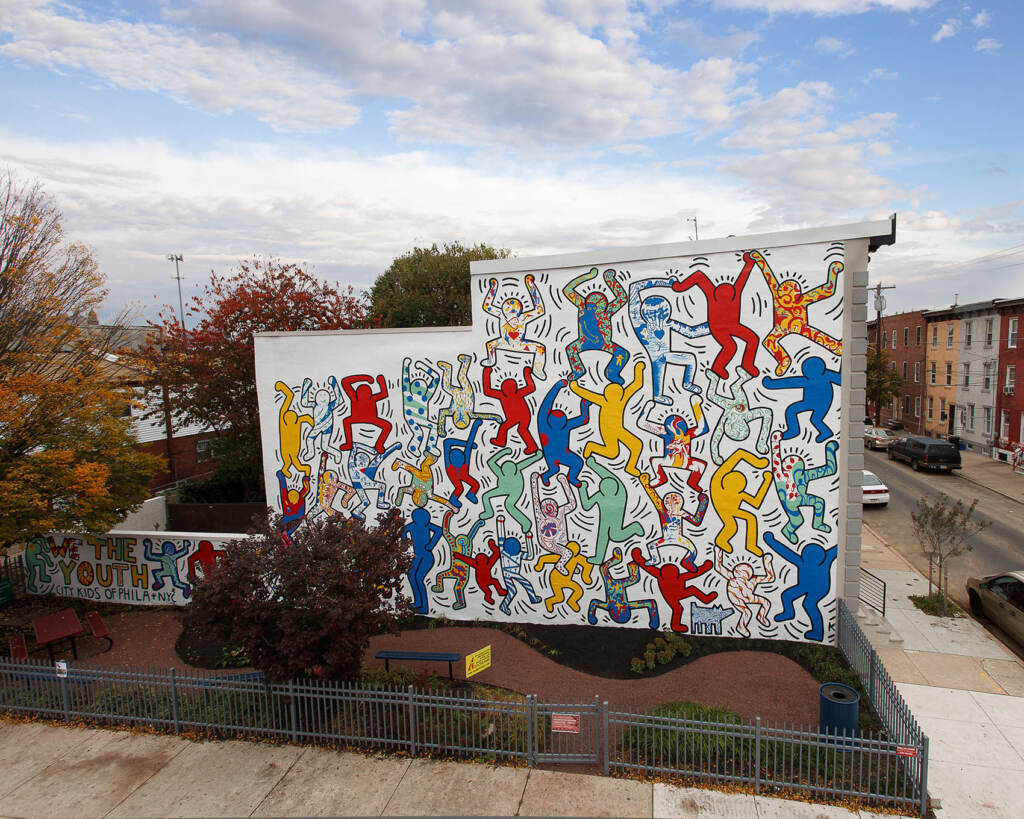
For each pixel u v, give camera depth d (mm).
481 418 12242
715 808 6992
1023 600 11398
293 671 8289
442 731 8258
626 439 11578
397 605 9383
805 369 10750
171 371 20906
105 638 12273
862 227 10305
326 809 7141
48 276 12242
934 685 9898
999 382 33438
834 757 7082
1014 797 7230
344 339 12812
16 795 7531
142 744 8547
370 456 12867
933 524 13148
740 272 10883
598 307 11523
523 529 12195
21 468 11070
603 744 7637
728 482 11211
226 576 8258
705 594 11492
